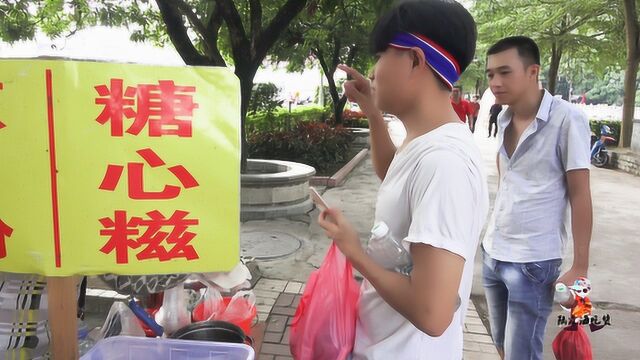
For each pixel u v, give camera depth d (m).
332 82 13.24
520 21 13.97
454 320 1.28
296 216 6.29
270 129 10.29
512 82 2.07
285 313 3.58
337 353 1.33
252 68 5.50
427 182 1.10
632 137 11.95
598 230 6.08
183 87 1.19
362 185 8.62
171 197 1.22
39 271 1.19
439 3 1.17
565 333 2.06
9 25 7.39
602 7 12.47
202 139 1.22
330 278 1.37
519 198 2.13
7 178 1.16
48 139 1.15
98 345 1.45
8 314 1.37
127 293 1.64
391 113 1.31
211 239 1.25
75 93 1.15
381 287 1.14
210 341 1.55
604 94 46.31
